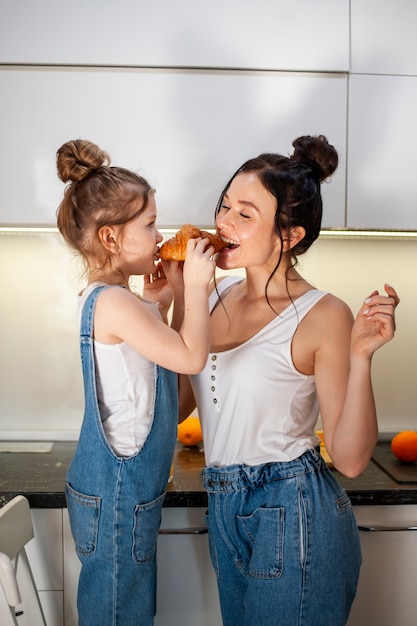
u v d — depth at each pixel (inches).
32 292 88.2
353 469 55.5
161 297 66.1
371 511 69.4
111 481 57.0
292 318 57.1
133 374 57.2
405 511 69.5
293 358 56.7
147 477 57.8
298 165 58.0
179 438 85.0
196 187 72.6
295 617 54.0
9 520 59.8
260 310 59.7
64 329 88.7
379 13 72.1
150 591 59.6
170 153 72.2
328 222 73.5
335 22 71.7
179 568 69.0
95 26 70.7
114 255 58.8
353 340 53.7
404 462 79.3
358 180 73.3
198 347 54.4
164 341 54.2
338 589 55.3
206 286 55.2
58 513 68.7
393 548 69.4
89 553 57.7
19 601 54.8
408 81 72.8
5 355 89.0
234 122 72.1
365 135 73.0
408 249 89.0
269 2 71.1
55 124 71.5
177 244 58.3
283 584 54.1
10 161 71.8
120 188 56.9
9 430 89.4
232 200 58.2
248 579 56.2
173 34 71.1
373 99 72.8
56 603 69.6
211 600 69.4
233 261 58.4
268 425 56.4
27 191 72.1
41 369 89.2
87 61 70.9
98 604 57.9
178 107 71.8
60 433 88.4
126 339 55.2
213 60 71.4
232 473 57.0
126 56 71.0
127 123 71.7
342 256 88.7
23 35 70.5
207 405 59.0
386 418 91.1
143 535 58.1
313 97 72.3
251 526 56.4
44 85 71.2
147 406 57.8
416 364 90.7
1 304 88.4
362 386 53.7
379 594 69.7
